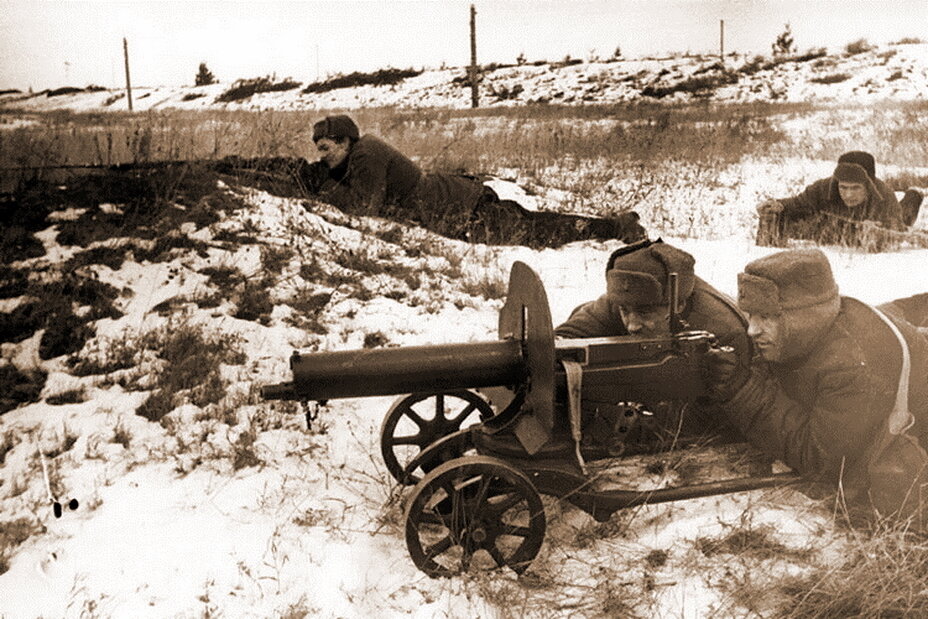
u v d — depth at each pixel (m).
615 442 3.98
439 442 4.08
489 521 3.66
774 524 3.99
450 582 3.66
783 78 32.03
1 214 6.48
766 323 3.78
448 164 11.49
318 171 8.24
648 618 3.49
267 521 4.04
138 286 5.96
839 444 3.76
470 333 5.93
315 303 6.08
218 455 4.49
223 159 8.24
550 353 3.55
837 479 3.88
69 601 3.52
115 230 6.51
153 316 5.66
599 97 35.53
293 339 5.63
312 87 45.34
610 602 3.55
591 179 10.56
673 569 3.76
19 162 7.72
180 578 3.65
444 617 3.48
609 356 3.79
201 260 6.36
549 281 6.89
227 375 5.20
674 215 9.48
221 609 3.48
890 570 3.52
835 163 13.68
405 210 7.87
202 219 6.89
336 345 5.64
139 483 4.27
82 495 4.17
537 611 3.52
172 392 4.98
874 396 3.72
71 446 4.52
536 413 3.72
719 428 4.31
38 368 5.11
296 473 4.42
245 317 5.82
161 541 3.87
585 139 14.41
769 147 15.05
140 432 4.66
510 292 4.02
